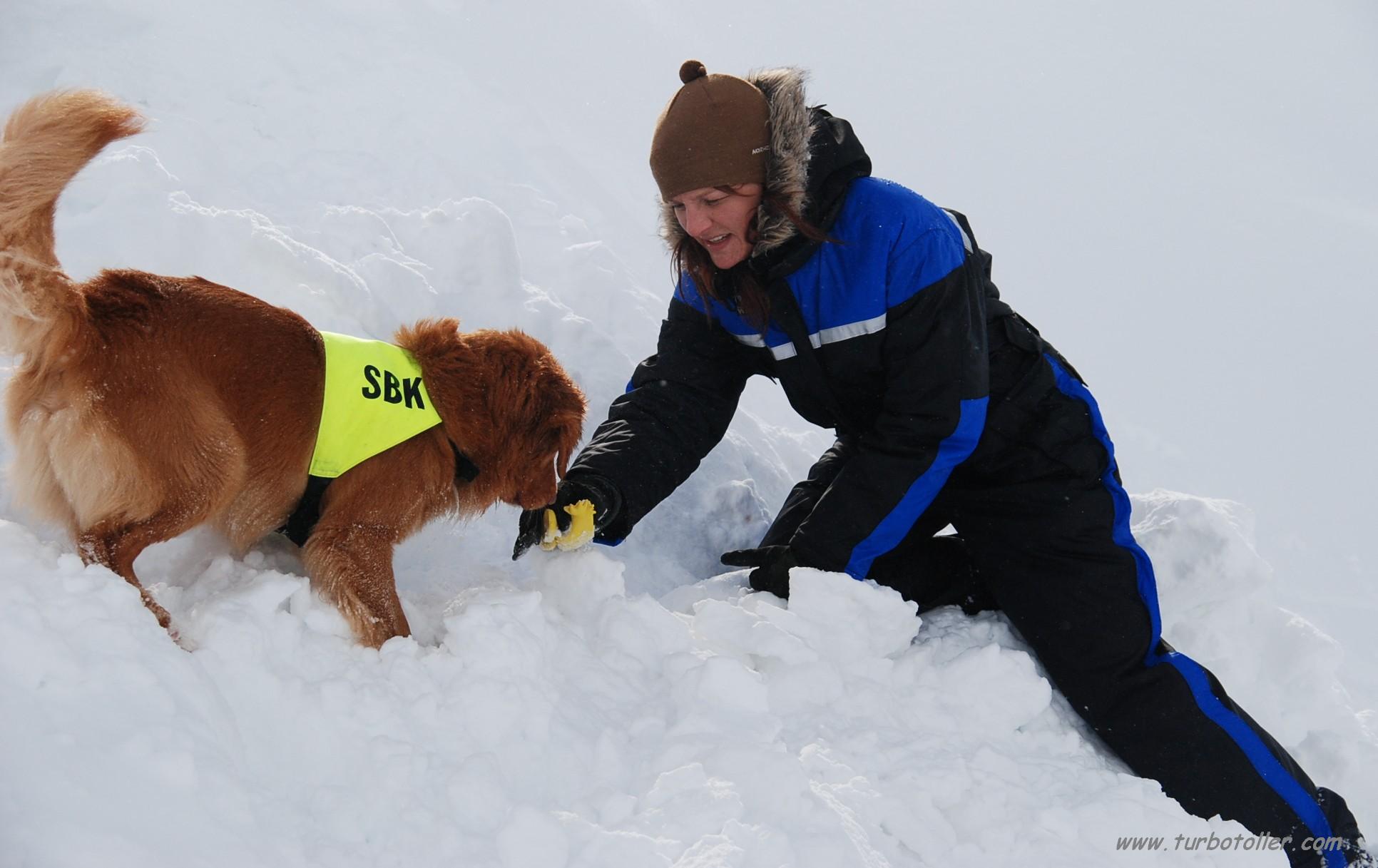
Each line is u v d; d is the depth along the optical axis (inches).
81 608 84.5
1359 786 138.4
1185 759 119.1
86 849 68.6
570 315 173.6
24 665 77.9
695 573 153.5
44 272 89.3
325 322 146.3
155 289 98.7
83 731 75.9
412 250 172.1
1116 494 126.2
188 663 85.9
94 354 92.7
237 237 148.1
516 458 113.7
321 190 206.7
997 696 121.4
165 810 74.1
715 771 98.7
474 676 99.7
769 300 119.9
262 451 101.5
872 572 136.9
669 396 131.0
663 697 111.0
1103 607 122.7
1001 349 127.3
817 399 131.4
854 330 120.2
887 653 126.0
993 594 131.7
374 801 86.0
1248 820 117.8
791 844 91.7
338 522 105.7
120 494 94.3
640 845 88.0
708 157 109.7
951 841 103.9
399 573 126.1
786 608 127.5
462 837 85.6
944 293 117.6
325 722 90.4
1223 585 143.3
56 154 88.1
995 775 112.0
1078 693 124.6
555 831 86.0
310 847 80.3
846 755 109.1
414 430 107.8
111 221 144.5
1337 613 217.9
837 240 116.6
